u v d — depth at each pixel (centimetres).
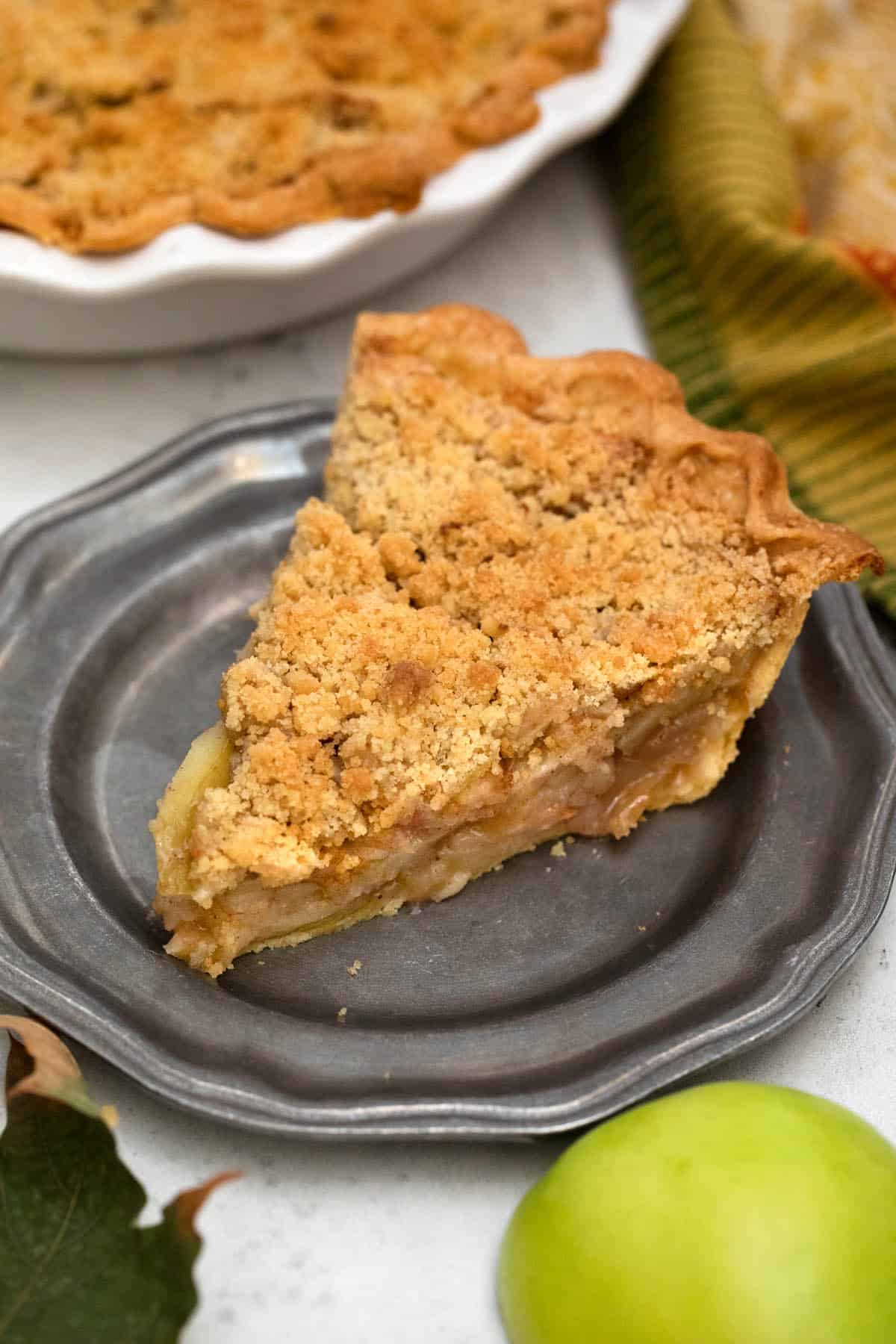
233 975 45
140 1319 40
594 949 46
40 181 52
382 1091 43
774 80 58
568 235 58
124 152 53
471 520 48
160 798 48
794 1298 40
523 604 47
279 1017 44
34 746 47
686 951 45
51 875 45
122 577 50
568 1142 44
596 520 48
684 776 48
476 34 56
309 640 46
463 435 50
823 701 49
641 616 47
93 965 44
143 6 56
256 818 44
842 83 57
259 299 52
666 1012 44
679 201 55
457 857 47
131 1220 40
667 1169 41
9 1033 43
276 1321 42
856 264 53
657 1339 40
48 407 54
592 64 55
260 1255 43
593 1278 41
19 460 53
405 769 45
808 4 57
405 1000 45
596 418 50
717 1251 40
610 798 48
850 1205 41
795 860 46
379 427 50
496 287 57
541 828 47
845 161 57
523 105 53
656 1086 43
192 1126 44
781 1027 44
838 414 53
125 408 54
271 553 51
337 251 51
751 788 48
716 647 47
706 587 47
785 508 49
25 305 51
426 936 46
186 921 45
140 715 49
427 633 47
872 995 46
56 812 46
